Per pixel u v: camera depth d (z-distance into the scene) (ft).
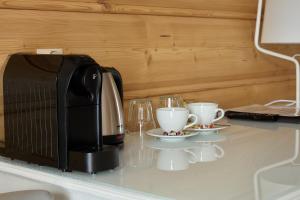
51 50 4.74
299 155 3.90
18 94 3.74
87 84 3.49
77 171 3.47
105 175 3.36
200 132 4.85
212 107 4.85
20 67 3.74
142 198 2.90
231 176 3.25
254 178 3.19
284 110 6.09
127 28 5.53
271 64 8.16
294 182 3.10
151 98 5.84
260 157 3.84
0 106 3.94
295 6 6.60
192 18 6.44
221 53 7.00
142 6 5.68
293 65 8.74
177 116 4.49
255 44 7.26
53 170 3.55
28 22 4.57
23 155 3.76
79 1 4.98
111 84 4.36
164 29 6.01
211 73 6.83
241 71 7.45
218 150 4.14
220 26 6.95
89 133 3.56
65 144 3.43
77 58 3.46
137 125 5.14
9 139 3.88
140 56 5.70
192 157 3.88
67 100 3.41
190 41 6.42
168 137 4.49
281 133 4.90
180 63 6.28
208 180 3.15
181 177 3.24
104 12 5.26
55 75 3.45
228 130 5.11
